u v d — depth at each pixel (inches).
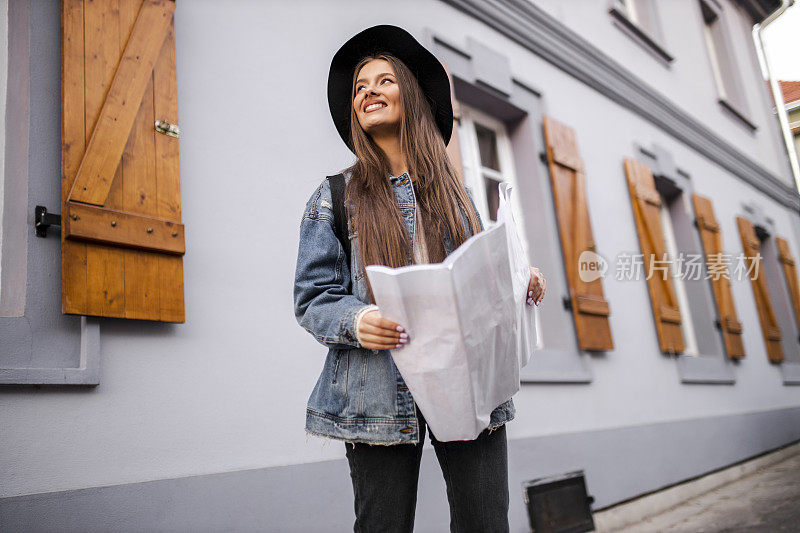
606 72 243.4
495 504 56.8
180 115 113.6
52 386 87.4
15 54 98.1
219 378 106.3
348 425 54.3
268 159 124.6
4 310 89.7
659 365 220.4
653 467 196.5
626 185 236.2
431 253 58.4
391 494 54.6
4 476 81.6
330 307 52.7
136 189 98.3
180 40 117.0
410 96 63.4
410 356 47.9
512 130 199.9
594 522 163.8
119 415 93.4
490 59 185.5
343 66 69.4
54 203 93.6
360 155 61.3
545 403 165.9
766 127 403.5
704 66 340.5
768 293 324.2
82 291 89.8
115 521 88.7
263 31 131.5
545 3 222.2
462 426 49.1
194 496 97.0
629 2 299.4
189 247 108.7
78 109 94.9
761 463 261.0
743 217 325.7
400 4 165.2
